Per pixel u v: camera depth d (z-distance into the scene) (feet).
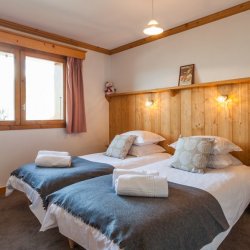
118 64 13.37
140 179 5.04
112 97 13.58
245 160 8.38
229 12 8.67
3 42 9.41
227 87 8.81
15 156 10.03
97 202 4.59
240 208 6.28
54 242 5.95
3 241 5.99
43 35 10.77
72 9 8.61
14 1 7.95
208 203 4.99
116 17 9.32
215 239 4.88
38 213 6.28
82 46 12.41
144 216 3.99
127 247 3.44
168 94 10.81
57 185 6.53
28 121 10.43
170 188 5.46
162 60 11.09
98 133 13.35
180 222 4.13
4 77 9.80
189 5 8.39
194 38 9.84
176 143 9.16
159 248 3.58
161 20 9.64
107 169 7.87
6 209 8.05
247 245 5.73
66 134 11.89
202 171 7.03
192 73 9.83
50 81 11.43
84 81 12.59
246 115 8.33
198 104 9.69
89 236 4.21
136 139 10.33
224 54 8.95
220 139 8.04
